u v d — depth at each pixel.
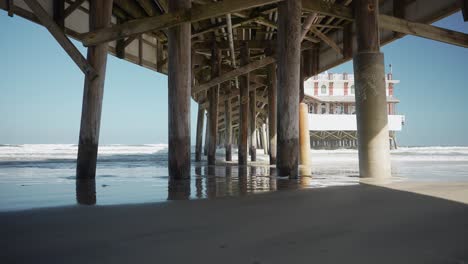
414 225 3.03
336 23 12.62
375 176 7.33
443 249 2.36
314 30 11.84
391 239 2.60
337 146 48.94
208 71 18.47
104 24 7.20
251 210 3.77
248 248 2.42
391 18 7.60
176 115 6.99
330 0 10.66
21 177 8.61
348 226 3.01
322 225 3.06
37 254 2.33
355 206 3.95
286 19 7.21
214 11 6.30
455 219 3.25
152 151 45.94
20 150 44.28
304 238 2.65
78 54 6.64
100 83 7.12
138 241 2.61
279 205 4.06
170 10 6.96
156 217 3.44
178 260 2.19
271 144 14.54
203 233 2.82
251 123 19.52
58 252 2.37
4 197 4.97
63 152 37.53
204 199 4.56
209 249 2.40
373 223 3.12
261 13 10.81
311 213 3.58
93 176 7.43
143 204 4.19
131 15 11.02
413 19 9.42
